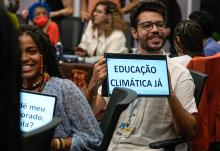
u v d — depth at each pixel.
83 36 7.84
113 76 3.69
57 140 3.26
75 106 3.41
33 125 3.24
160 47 4.04
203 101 4.45
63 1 9.43
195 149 4.39
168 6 8.62
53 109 3.26
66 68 6.40
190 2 10.31
